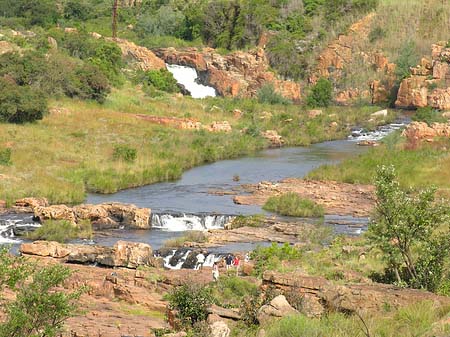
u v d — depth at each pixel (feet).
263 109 314.96
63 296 67.56
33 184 174.60
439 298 73.46
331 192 182.29
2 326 63.98
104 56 325.83
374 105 349.20
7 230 143.74
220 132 262.88
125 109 279.69
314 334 63.26
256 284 96.73
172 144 232.73
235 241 138.82
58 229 143.33
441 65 338.75
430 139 240.12
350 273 94.84
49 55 302.45
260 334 66.23
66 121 246.68
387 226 89.25
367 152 223.30
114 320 86.12
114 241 141.18
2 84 238.89
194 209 165.37
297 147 257.75
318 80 353.31
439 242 87.56
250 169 215.92
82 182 183.83
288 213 162.50
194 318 79.05
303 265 106.22
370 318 68.85
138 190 186.70
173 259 127.24
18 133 221.87
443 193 169.48
